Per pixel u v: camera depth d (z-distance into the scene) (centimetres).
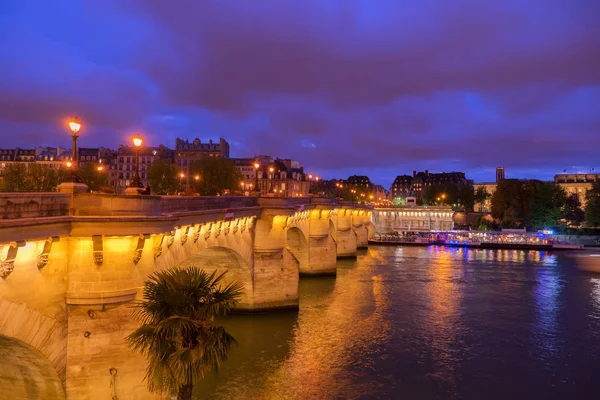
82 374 2097
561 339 4153
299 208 5378
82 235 2008
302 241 7088
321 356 3594
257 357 3544
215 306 1866
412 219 16038
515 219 14362
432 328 4391
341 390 3011
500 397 2981
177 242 2942
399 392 3008
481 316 4862
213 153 16900
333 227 9412
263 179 17725
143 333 1827
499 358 3656
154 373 1844
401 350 3772
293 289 4831
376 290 6097
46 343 1967
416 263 8875
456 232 13488
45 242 1886
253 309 4650
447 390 3061
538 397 2998
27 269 1844
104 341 2130
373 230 13538
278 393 2944
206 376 3186
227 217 3622
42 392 2142
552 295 5962
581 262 9188
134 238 2167
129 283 2177
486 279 7075
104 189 2344
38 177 10150
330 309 4997
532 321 4706
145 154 15500
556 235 13250
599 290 6303
